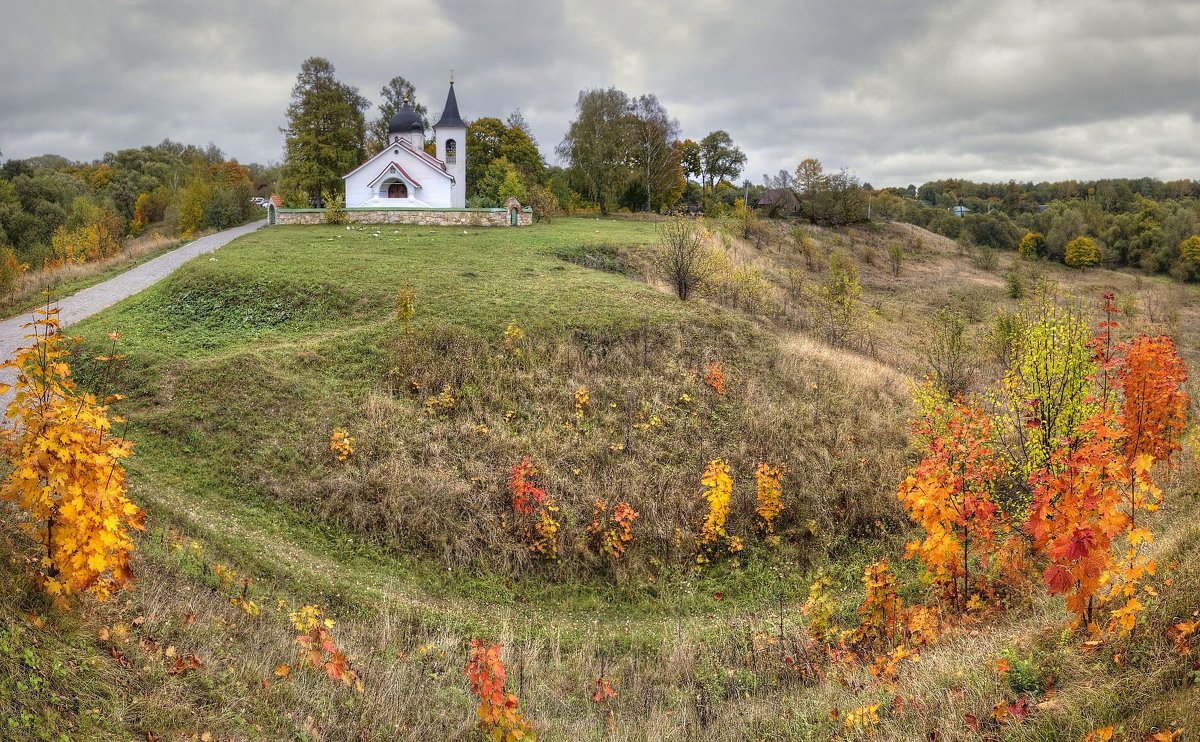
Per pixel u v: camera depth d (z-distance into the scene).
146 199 73.62
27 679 5.44
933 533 8.95
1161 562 7.63
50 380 6.85
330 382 17.30
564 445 15.77
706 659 10.52
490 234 37.06
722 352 20.48
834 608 11.47
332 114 53.72
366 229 38.94
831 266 41.16
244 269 24.52
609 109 61.84
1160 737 4.86
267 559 11.60
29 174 71.94
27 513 8.14
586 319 21.05
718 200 75.31
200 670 6.90
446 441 15.53
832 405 18.47
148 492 12.79
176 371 17.20
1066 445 10.50
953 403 14.05
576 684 9.79
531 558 13.27
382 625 10.55
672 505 14.55
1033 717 5.93
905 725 6.64
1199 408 14.90
